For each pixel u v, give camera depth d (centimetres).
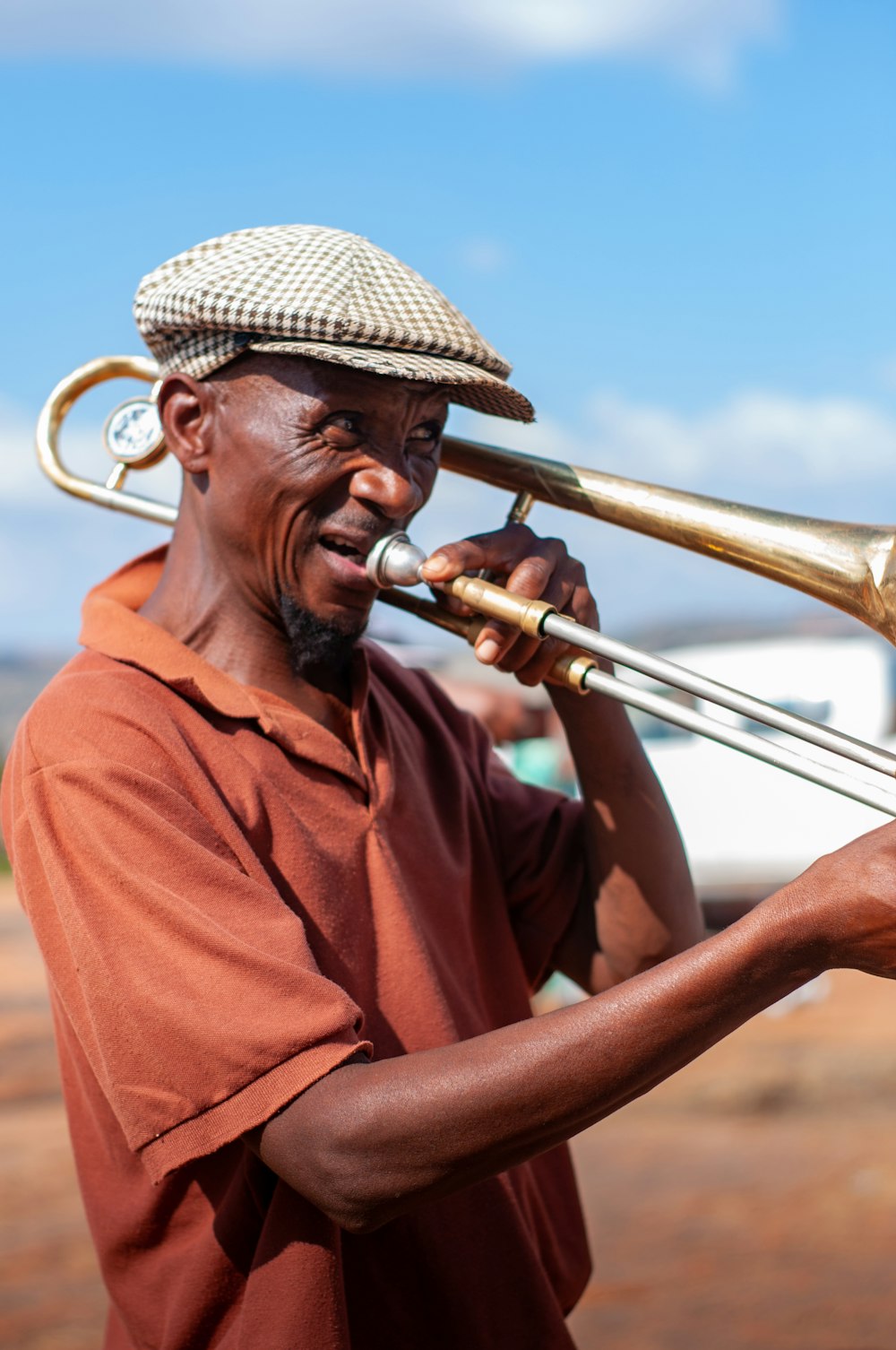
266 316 156
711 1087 631
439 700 208
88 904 147
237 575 170
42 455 197
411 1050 163
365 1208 137
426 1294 161
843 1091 617
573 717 188
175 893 145
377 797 174
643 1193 501
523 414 174
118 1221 164
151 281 168
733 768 930
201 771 158
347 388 160
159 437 190
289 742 168
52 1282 416
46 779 154
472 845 196
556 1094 133
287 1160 139
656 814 193
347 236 166
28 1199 490
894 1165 514
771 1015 791
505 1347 162
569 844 201
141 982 142
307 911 161
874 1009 798
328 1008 139
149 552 186
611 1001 134
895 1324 379
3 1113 611
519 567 166
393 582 165
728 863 926
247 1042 138
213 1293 157
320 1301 149
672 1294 411
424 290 164
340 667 181
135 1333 165
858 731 932
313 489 162
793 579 166
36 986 979
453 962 177
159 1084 141
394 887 170
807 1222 462
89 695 160
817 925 130
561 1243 189
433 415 168
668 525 172
